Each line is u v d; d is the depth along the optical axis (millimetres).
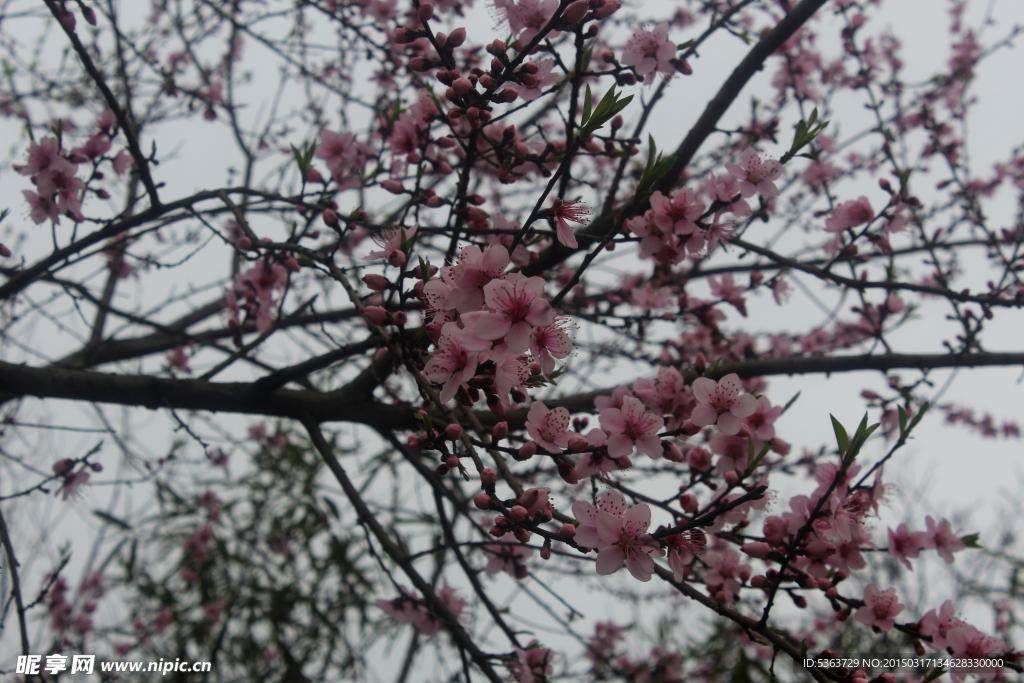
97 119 2902
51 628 4453
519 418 2914
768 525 2146
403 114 2832
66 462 3051
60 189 2648
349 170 2879
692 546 1740
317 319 3238
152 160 2656
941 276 3354
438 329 1708
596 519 1578
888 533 2314
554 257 2777
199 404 3043
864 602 2154
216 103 4562
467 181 2281
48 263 2777
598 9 2012
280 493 5379
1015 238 3314
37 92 4445
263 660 5035
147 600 5273
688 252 2227
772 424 2287
